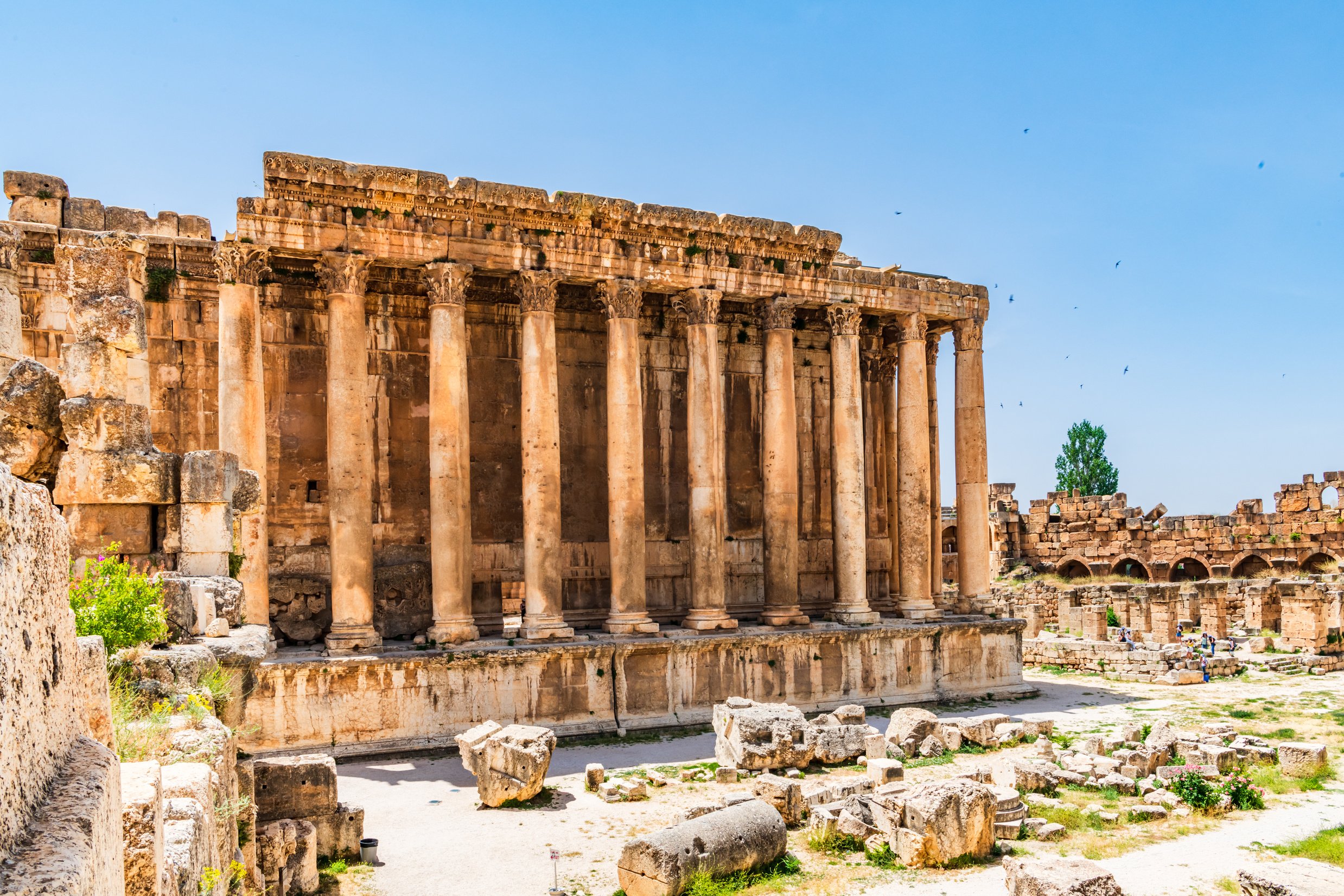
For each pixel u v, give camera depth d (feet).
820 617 126.82
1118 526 230.07
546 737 75.97
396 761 88.48
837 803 69.46
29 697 12.92
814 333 136.36
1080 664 148.46
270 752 87.45
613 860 61.72
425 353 111.65
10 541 12.58
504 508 114.62
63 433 52.44
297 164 94.07
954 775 82.69
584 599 117.08
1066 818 69.26
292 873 55.26
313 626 102.47
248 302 93.04
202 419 101.40
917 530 125.29
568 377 118.83
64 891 10.71
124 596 42.01
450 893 56.29
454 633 97.04
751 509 129.08
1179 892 55.62
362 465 96.58
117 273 53.11
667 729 102.73
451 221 101.19
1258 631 168.45
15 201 99.04
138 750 32.68
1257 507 215.10
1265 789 78.43
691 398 113.19
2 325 59.26
